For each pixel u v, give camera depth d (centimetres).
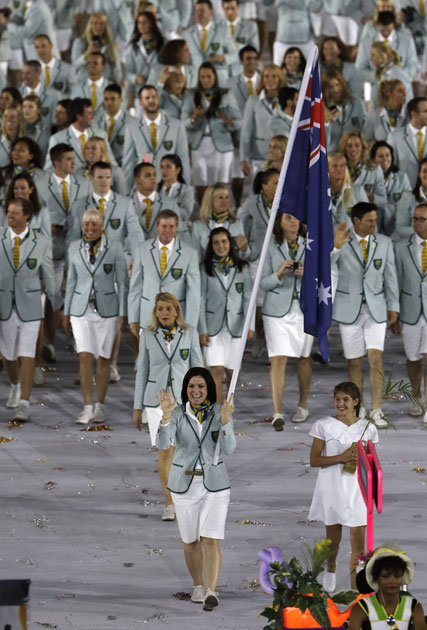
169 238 4147
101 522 3475
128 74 6494
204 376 2988
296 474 3850
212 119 5928
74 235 4806
